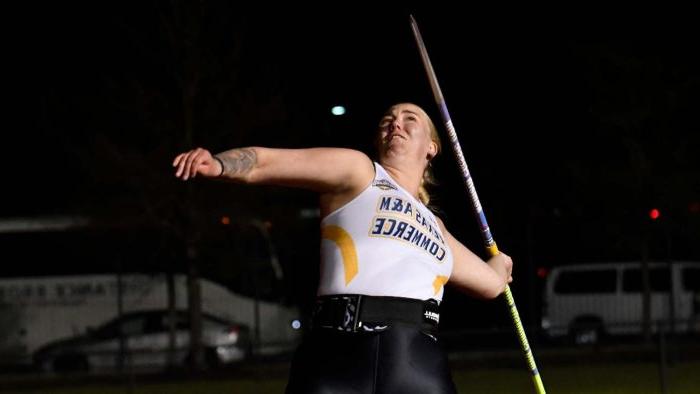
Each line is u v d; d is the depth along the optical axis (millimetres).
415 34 7730
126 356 30328
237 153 6582
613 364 28312
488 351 30000
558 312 35594
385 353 6781
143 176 34688
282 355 31625
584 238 35281
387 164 7305
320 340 6883
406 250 6953
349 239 6906
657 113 34500
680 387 22875
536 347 28922
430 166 7797
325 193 7039
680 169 34219
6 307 34938
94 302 34781
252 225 34688
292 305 34625
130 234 34781
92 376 31297
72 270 34969
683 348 29328
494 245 8117
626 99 34750
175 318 33844
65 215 35188
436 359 6934
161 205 34500
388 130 7387
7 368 32719
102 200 34906
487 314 35969
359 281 6859
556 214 35438
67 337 34656
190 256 33969
